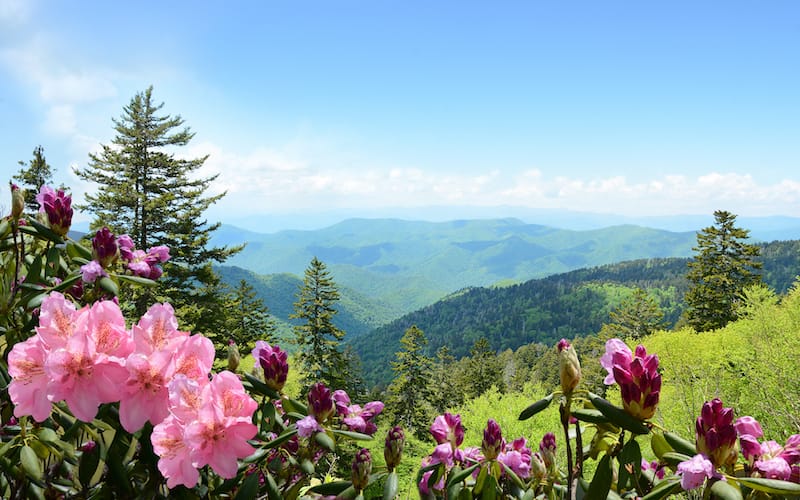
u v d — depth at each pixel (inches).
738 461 48.1
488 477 58.2
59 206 73.1
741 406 401.7
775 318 595.5
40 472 51.6
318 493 57.1
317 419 59.7
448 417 64.7
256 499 56.6
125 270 86.4
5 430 58.1
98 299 69.9
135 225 898.1
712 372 435.5
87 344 44.6
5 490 56.4
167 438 44.4
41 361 46.5
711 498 44.4
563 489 58.1
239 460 53.3
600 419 47.8
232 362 61.7
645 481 52.9
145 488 50.3
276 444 55.2
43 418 45.4
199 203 940.0
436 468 60.8
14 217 71.2
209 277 916.6
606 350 52.2
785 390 363.3
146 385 46.1
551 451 59.0
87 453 52.6
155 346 48.1
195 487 52.7
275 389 61.5
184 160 982.4
